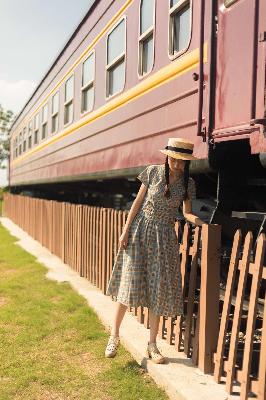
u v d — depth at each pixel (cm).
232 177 449
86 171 899
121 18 708
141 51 637
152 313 396
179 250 418
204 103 456
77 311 569
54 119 1221
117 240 607
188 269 440
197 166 472
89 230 745
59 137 1139
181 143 373
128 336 458
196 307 425
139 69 638
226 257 426
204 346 369
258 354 361
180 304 394
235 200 450
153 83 590
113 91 763
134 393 361
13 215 2019
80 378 389
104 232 655
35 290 685
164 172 382
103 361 422
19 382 381
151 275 386
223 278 434
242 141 436
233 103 407
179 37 534
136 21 650
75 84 989
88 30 889
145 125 617
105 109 784
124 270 394
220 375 354
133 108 659
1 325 524
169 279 385
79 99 951
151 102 596
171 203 385
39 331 499
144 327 487
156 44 584
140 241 389
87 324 517
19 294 659
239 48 401
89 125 879
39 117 1447
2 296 655
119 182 994
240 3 401
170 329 434
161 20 570
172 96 537
